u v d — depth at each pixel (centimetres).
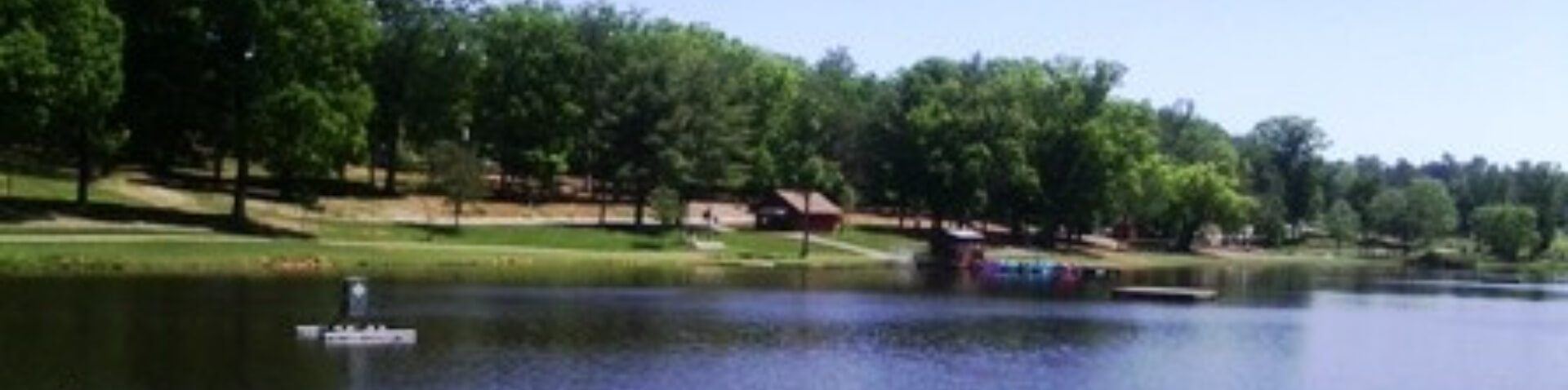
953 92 16450
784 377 5059
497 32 13625
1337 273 15825
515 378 4753
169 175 12212
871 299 8538
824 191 16288
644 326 6375
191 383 4369
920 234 15950
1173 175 18500
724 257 11719
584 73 13538
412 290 7581
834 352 5756
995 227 17800
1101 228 19012
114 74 8869
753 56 17538
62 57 8562
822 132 17412
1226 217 19200
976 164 15675
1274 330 7494
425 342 5503
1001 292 9794
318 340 5381
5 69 8175
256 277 7838
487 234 11506
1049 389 5053
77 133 9594
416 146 13438
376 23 11962
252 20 9512
